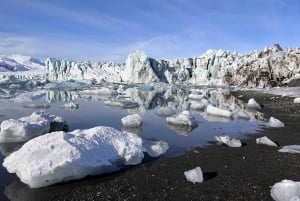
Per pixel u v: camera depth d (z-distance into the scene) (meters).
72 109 16.12
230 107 18.70
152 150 7.39
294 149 7.63
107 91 29.44
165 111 14.91
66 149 5.72
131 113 15.05
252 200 4.77
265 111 16.12
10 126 8.27
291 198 4.45
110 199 4.74
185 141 8.82
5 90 31.28
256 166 6.39
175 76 62.78
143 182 5.47
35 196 4.82
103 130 7.04
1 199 4.68
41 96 25.05
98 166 5.82
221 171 6.07
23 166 5.53
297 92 25.19
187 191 5.08
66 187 5.21
